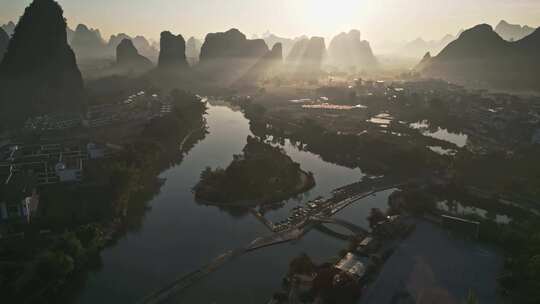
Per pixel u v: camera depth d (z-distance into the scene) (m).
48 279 91.81
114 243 119.81
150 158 181.50
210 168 179.62
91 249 110.00
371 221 127.06
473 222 117.50
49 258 93.00
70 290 97.50
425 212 135.38
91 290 97.38
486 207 148.50
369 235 118.19
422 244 115.19
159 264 108.19
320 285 89.56
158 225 131.62
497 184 166.88
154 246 117.75
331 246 117.19
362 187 163.62
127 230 128.38
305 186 165.88
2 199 122.94
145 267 106.81
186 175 183.00
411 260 106.31
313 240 120.62
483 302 89.12
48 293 94.25
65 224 125.00
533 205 146.75
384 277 98.38
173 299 92.31
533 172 176.00
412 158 184.88
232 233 126.06
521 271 95.50
